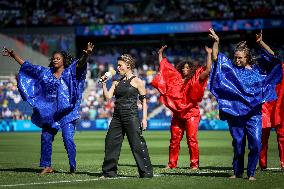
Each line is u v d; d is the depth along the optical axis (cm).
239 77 2722
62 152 5038
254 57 2758
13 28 12281
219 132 9425
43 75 3017
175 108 3425
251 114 2712
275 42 12631
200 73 3447
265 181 2662
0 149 5619
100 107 10800
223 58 2739
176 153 3478
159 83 3478
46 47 12275
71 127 3008
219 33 12062
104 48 13162
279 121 3216
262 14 11906
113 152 2822
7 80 11038
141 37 13062
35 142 6906
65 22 12619
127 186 2491
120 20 12544
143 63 12862
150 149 5525
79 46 13100
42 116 2984
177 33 12581
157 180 2700
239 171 2798
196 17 12319
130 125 2781
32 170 3284
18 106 10788
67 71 2984
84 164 3791
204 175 2936
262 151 3284
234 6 12275
